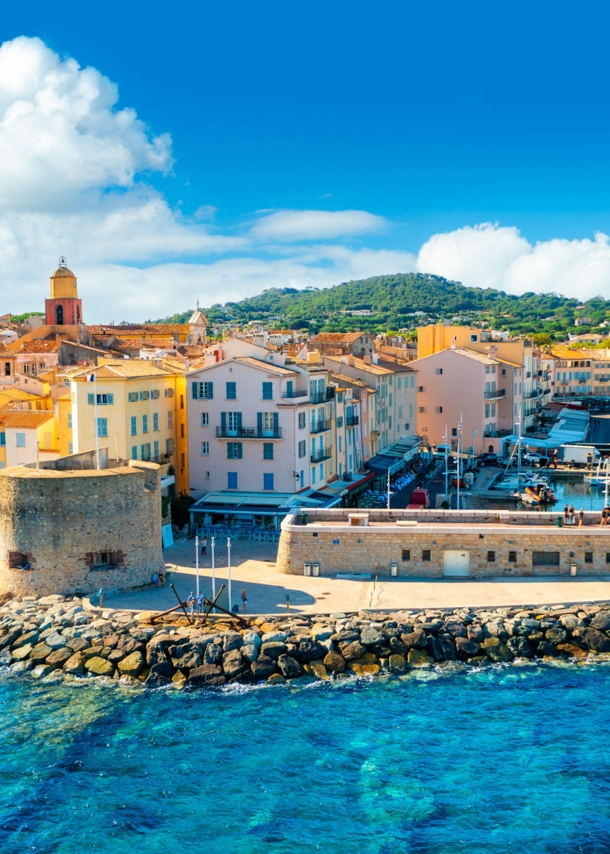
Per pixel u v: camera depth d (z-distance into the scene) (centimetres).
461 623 6284
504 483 12294
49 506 6800
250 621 6238
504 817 4394
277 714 5391
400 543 7269
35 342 15500
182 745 5056
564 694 5641
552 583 7044
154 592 6981
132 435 9125
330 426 10500
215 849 4172
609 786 4638
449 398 15450
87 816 4431
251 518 9038
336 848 4166
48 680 5844
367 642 6031
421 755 4938
